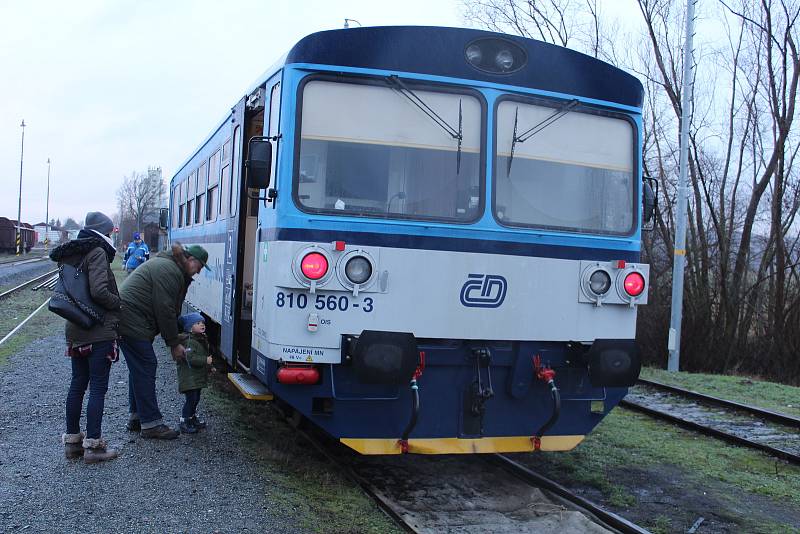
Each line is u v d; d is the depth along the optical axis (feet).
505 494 18.57
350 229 16.43
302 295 16.22
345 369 16.87
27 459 18.10
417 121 17.15
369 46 16.90
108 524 14.35
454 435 17.63
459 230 17.01
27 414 22.72
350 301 16.37
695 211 70.49
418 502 17.66
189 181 38.52
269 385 16.96
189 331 20.88
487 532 15.75
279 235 16.46
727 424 27.96
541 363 17.83
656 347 67.97
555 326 17.83
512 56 17.83
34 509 14.84
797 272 68.33
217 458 19.06
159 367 32.63
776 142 65.51
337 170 16.70
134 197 231.91
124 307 19.61
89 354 17.75
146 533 14.06
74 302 17.08
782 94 64.80
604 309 18.38
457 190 17.22
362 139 16.85
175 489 16.49
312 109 16.72
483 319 17.17
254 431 22.43
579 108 18.51
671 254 70.18
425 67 17.20
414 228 16.71
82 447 18.45
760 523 17.39
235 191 24.07
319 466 19.65
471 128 17.44
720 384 37.93
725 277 67.97
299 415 21.07
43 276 100.48
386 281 16.51
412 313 16.67
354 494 17.49
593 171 18.58
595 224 18.51
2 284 83.30
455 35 17.38
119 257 176.04
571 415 18.71
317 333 16.24
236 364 23.06
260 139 16.88
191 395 21.17
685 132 46.52
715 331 67.87
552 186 18.07
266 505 15.93
